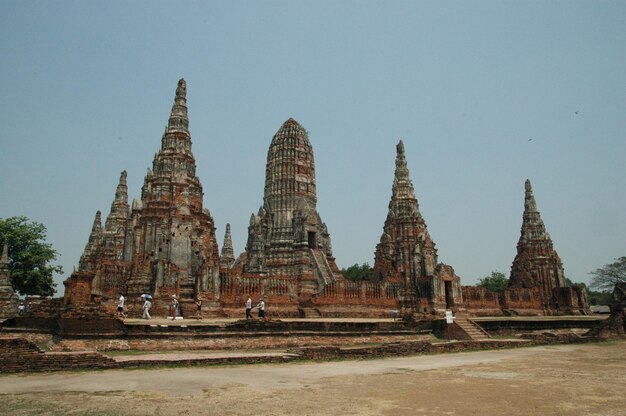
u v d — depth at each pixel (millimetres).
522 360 30297
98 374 21547
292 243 61156
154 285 42219
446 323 42375
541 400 17609
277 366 25734
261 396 17578
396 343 33344
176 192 50219
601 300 120250
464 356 32688
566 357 32188
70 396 17031
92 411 14992
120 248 68875
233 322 32688
